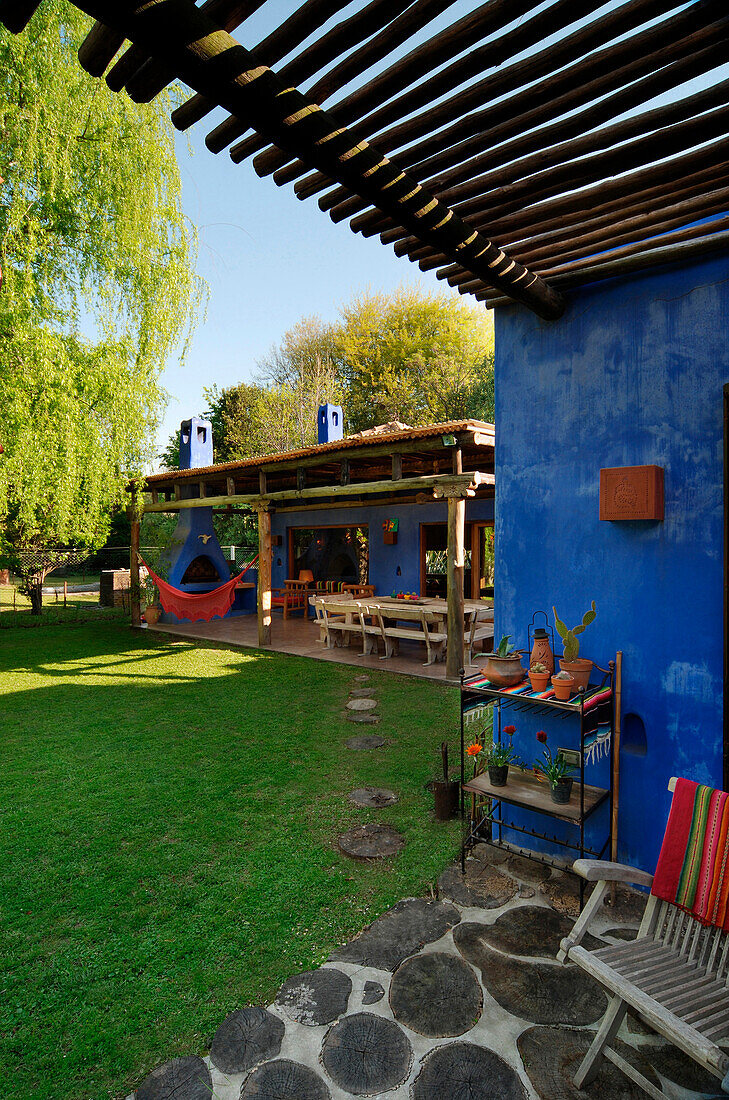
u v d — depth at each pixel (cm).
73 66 796
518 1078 205
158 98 916
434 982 249
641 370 311
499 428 374
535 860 317
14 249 766
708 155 200
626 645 316
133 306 944
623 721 323
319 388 2497
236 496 1087
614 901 304
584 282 316
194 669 869
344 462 902
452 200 227
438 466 1087
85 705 688
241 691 742
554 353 346
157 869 340
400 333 2666
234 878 330
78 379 881
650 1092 196
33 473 827
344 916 295
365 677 807
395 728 588
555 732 349
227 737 569
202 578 1371
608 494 310
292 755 518
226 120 183
